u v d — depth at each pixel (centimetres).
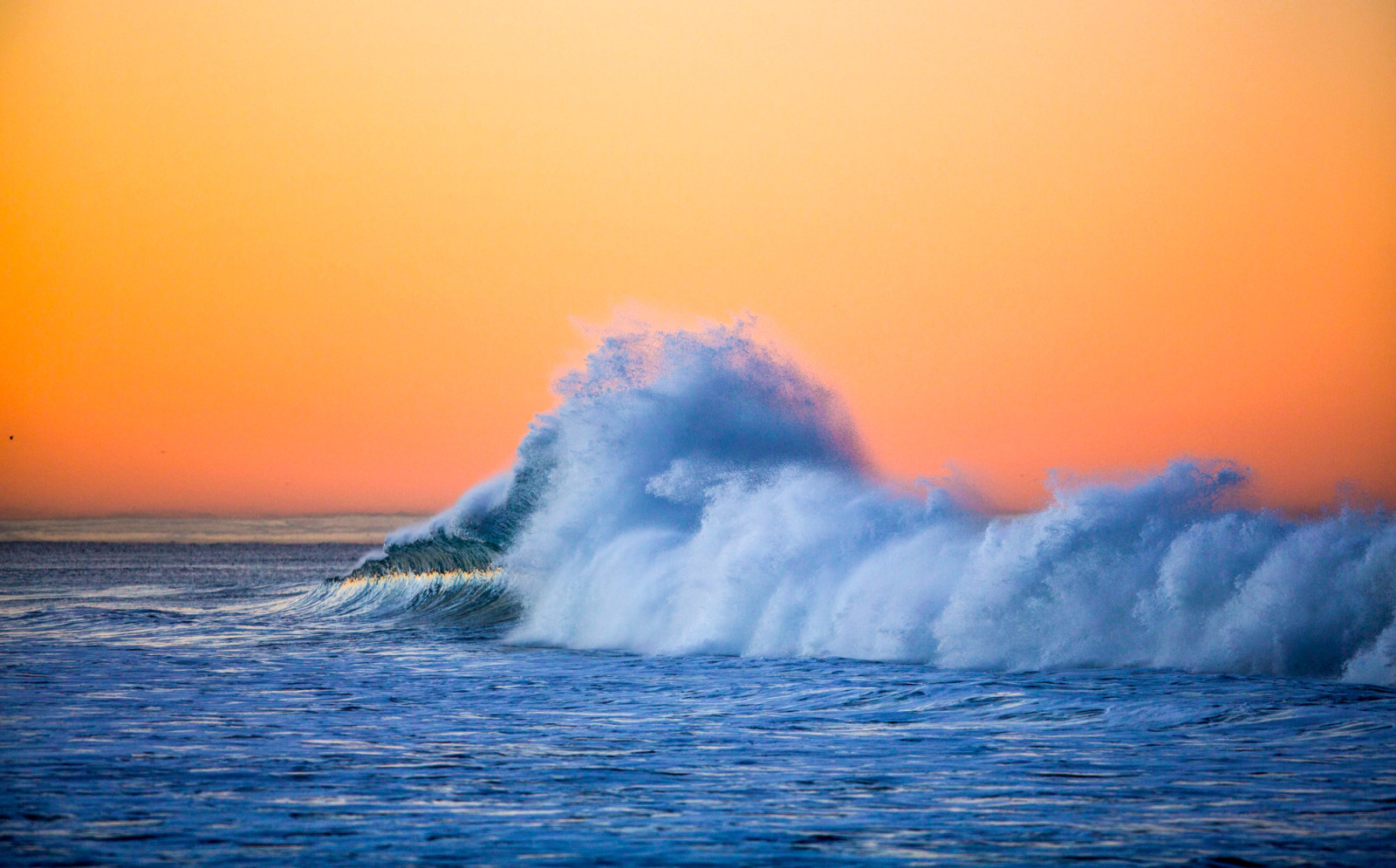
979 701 4903
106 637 8950
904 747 4006
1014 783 3403
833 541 7331
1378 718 4272
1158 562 6138
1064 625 6178
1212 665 5762
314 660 7162
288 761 3819
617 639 7906
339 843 2812
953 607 6431
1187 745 3909
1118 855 2684
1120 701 4728
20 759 3841
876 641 6675
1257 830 2862
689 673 6181
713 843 2816
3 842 2814
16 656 7412
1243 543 5919
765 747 4053
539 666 6638
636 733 4366
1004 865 2622
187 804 3203
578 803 3219
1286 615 5659
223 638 8862
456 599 10800
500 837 2864
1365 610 5538
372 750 4016
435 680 6038
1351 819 2955
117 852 2730
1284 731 4094
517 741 4209
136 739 4238
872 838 2842
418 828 2950
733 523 7912
